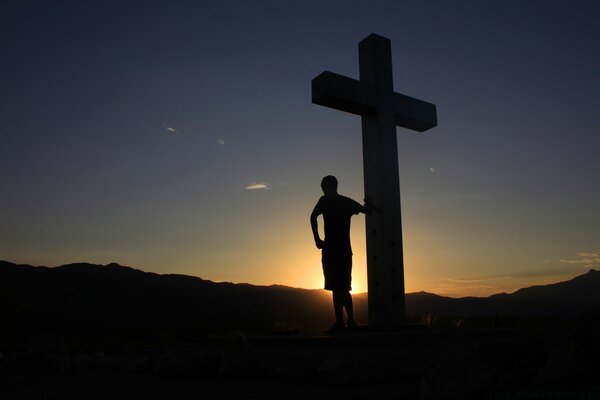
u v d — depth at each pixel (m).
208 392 4.39
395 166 8.32
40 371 6.31
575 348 4.41
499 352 4.57
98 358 6.57
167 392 4.46
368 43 8.80
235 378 5.02
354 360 4.56
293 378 4.79
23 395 4.69
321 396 4.05
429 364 4.76
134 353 8.12
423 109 9.07
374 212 8.01
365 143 8.55
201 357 5.19
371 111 8.52
